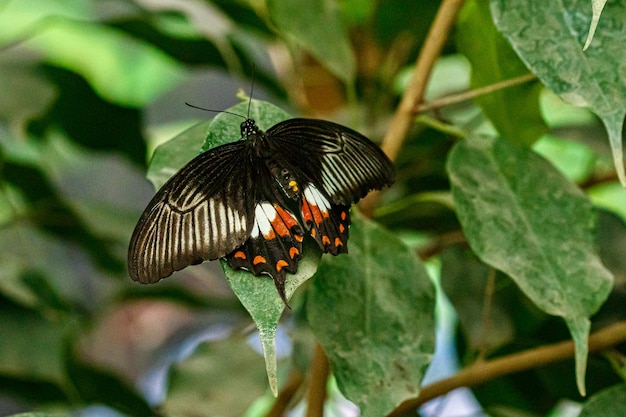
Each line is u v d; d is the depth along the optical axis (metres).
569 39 0.86
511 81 0.90
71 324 1.03
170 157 0.88
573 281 0.88
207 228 0.84
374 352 0.88
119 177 1.30
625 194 1.18
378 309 0.88
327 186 0.86
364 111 1.07
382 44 1.08
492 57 0.92
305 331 0.99
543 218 0.89
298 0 0.96
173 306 1.57
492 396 1.01
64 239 1.07
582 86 0.85
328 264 0.89
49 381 1.01
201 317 1.56
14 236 1.06
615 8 0.86
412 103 0.91
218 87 1.30
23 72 1.03
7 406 1.08
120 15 1.03
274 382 0.82
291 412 1.04
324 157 0.86
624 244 0.97
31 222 1.07
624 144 0.97
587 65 0.85
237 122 0.87
